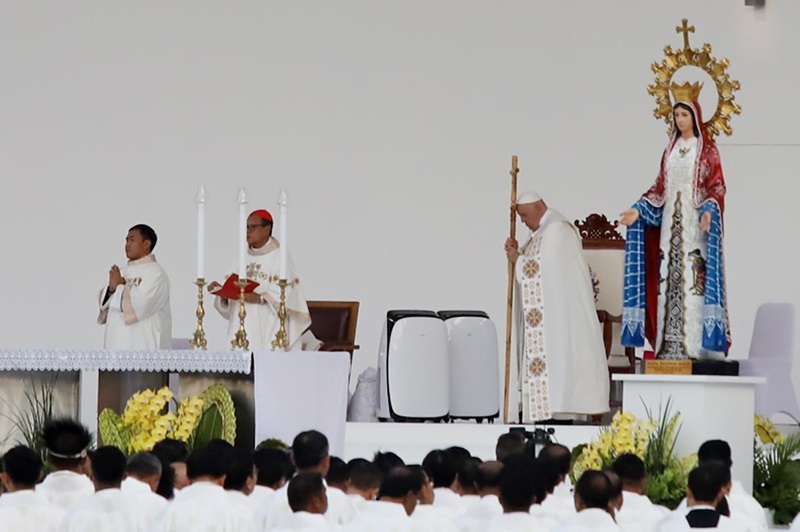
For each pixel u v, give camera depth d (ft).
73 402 89.86
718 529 58.90
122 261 137.59
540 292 101.76
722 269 92.89
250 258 99.91
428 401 101.86
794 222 136.05
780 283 135.95
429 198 138.62
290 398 83.41
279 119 139.23
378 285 138.10
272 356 82.89
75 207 137.59
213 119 138.92
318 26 139.64
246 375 86.69
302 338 105.60
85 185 137.69
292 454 68.80
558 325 101.04
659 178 94.68
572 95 138.51
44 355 83.97
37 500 60.70
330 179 138.82
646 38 138.21
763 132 136.46
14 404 88.33
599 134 138.21
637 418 88.63
